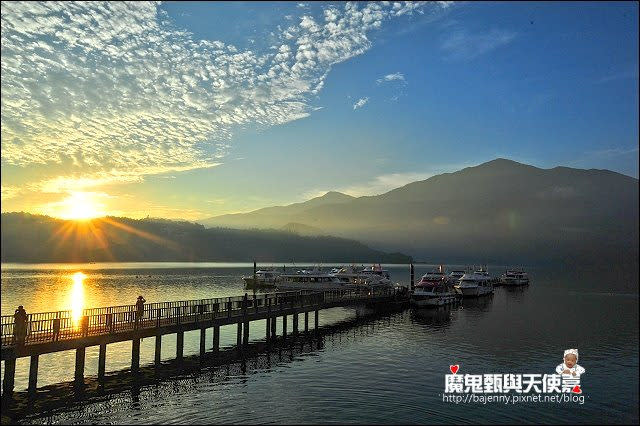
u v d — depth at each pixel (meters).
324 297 58.59
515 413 26.69
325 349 42.62
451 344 45.62
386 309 75.81
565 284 172.25
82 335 29.67
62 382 30.75
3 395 26.56
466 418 25.62
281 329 55.03
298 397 28.33
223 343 45.28
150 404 26.91
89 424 23.98
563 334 52.94
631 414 26.98
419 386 30.95
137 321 32.78
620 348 45.19
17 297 85.50
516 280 151.12
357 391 29.58
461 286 102.00
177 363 36.00
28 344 26.78
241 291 104.00
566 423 25.53
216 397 28.20
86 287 111.81
